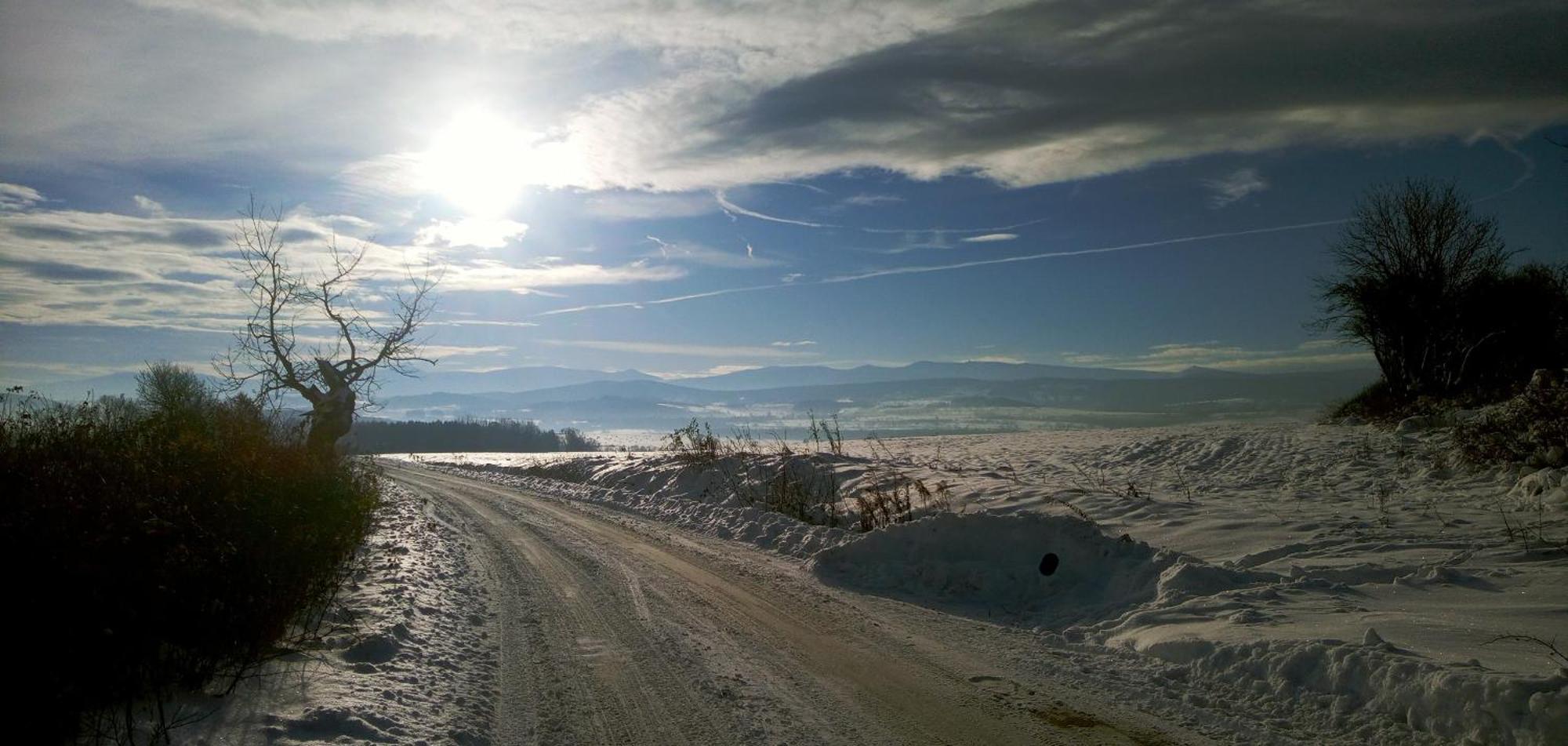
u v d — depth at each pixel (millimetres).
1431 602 7777
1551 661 5867
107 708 4895
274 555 6523
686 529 14906
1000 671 6840
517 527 14961
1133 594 8906
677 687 6383
